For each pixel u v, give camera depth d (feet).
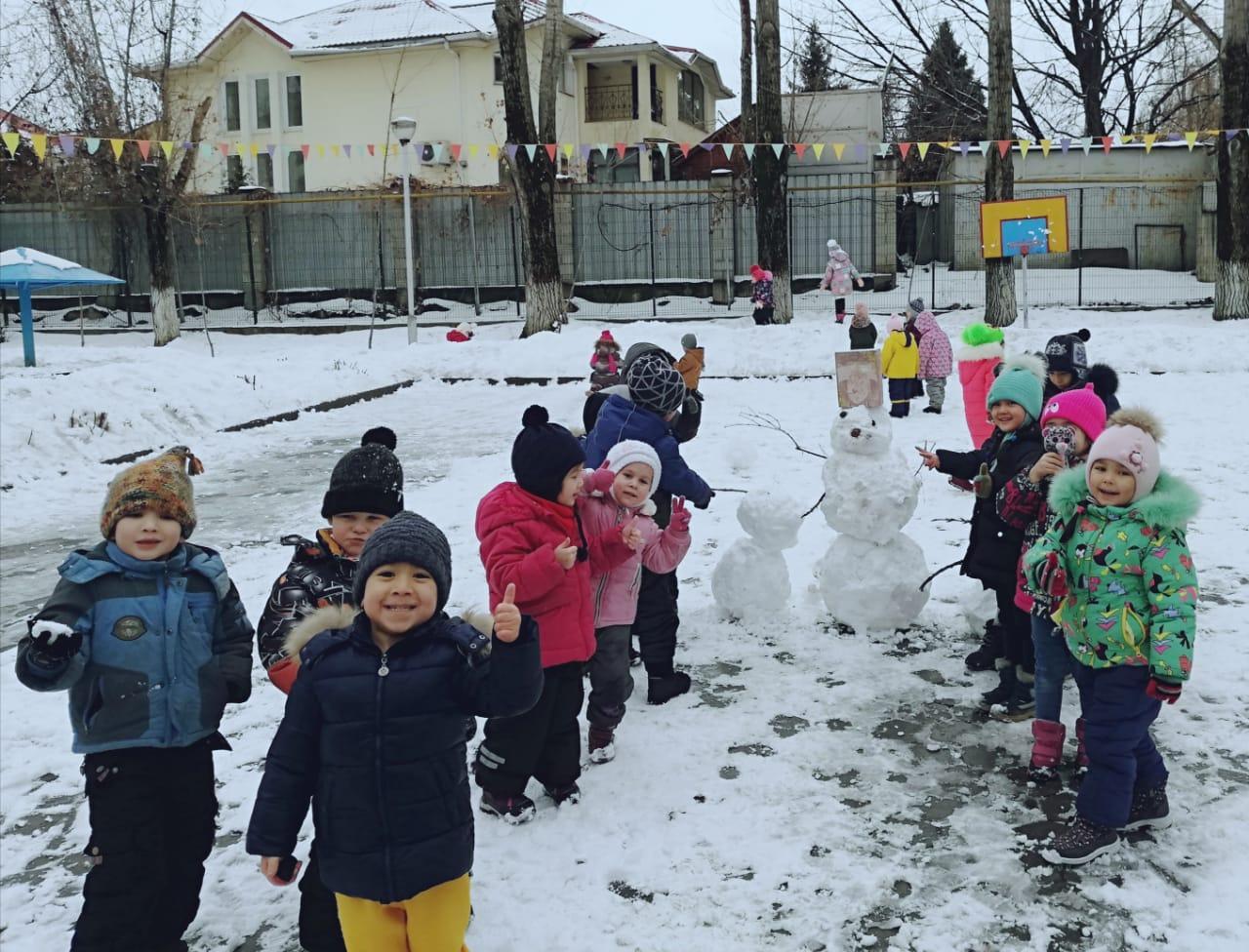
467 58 124.06
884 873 12.35
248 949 11.76
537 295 76.33
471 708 9.62
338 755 9.42
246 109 129.49
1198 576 22.27
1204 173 93.66
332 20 133.39
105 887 10.73
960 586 22.24
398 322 100.99
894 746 15.52
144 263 110.11
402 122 77.25
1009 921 11.41
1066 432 14.82
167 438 46.98
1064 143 70.69
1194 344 60.59
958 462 16.63
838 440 19.97
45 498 37.42
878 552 19.84
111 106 93.81
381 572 9.48
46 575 27.99
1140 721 12.23
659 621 17.30
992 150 72.84
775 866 12.57
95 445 43.83
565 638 13.55
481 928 11.59
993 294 74.33
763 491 20.97
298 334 100.01
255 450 45.60
